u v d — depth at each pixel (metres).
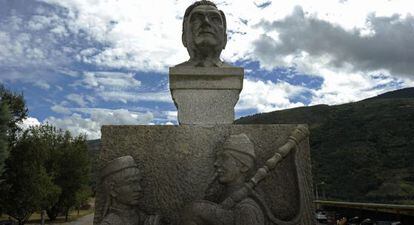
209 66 2.88
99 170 2.34
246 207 2.19
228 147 2.30
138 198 2.26
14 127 16.31
